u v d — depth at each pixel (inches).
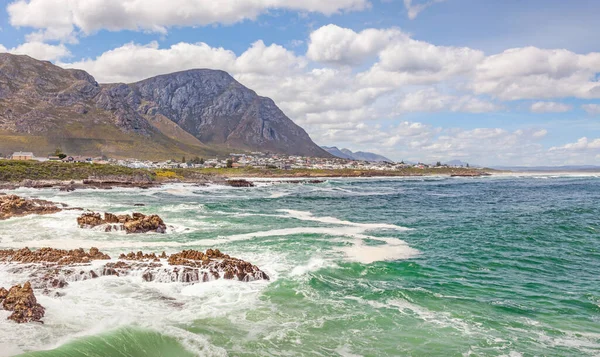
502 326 697.0
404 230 1651.1
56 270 898.7
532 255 1210.6
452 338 649.0
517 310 770.8
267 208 2507.4
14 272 886.4
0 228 1565.0
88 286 845.2
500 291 880.9
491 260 1148.5
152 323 660.1
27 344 557.6
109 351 546.6
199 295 823.1
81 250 1074.1
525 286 917.8
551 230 1633.9
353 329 676.7
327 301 804.6
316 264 1074.1
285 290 864.3
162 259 1029.2
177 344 592.7
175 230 1592.0
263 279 934.4
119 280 890.1
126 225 1520.7
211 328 665.0
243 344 610.5
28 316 647.8
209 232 1558.8
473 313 754.2
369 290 876.0
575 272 1035.9
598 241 1416.1
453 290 884.0
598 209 2341.3
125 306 741.3
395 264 1091.3
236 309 753.6
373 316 732.7
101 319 664.4
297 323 695.7
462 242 1396.4
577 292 877.8
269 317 719.1
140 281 888.3
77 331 609.0
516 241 1419.8
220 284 890.1
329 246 1305.4
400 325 695.7
